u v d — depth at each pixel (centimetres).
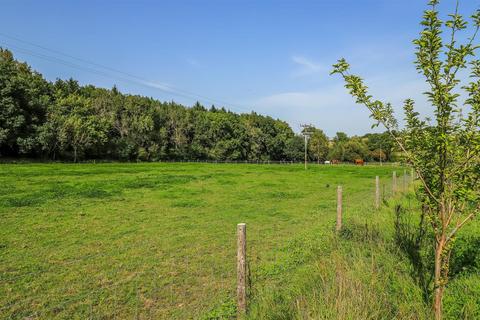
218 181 3148
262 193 2328
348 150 12850
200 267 841
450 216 400
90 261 888
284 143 13012
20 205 1659
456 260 636
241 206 1786
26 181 2667
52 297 671
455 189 386
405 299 506
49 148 6512
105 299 662
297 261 808
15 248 998
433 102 385
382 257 676
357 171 5562
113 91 10388
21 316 593
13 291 696
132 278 770
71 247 1018
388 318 461
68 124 6631
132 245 1042
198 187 2623
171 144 9931
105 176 3312
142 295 680
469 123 381
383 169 6469
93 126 7206
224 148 10831
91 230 1230
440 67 371
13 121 5928
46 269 827
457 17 360
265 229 1263
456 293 514
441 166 388
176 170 4672
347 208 1642
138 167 5316
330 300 475
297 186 2847
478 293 505
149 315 598
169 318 586
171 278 769
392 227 908
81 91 9100
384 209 1319
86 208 1656
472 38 358
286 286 651
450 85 371
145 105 9556
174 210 1650
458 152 384
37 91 7044
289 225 1334
